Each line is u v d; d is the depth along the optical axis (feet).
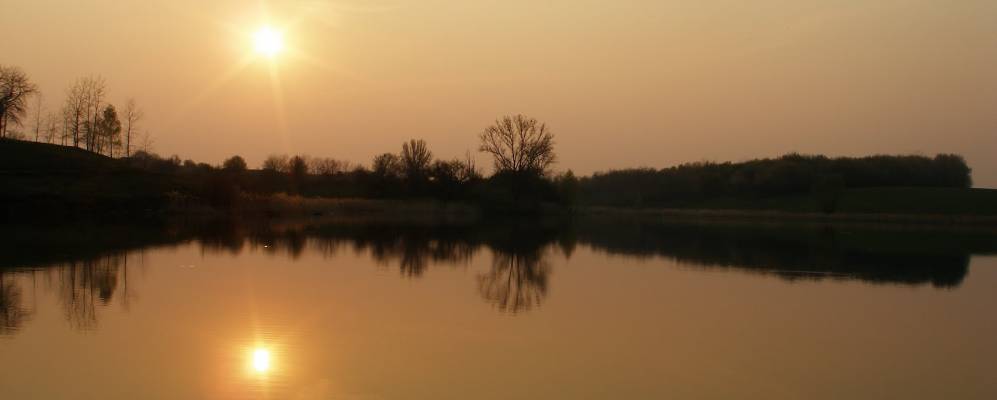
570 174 281.33
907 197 301.22
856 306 64.90
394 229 162.30
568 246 125.90
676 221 269.64
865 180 345.10
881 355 46.29
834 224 253.44
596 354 44.37
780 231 197.88
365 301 61.11
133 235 124.88
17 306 55.47
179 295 62.28
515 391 36.50
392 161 276.21
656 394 36.65
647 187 366.63
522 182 261.85
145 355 41.78
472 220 229.04
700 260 103.30
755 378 40.09
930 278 87.66
